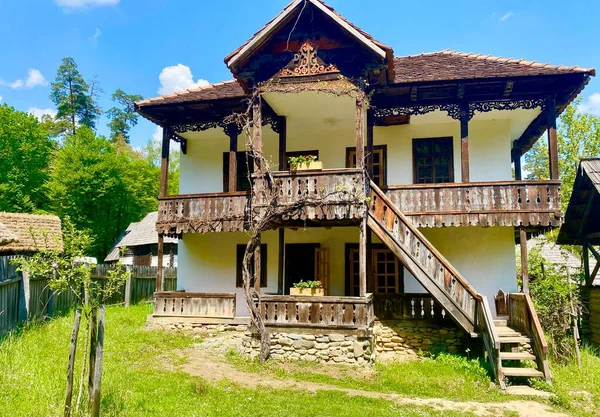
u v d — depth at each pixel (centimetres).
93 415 550
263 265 1442
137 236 2764
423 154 1332
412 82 1101
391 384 845
